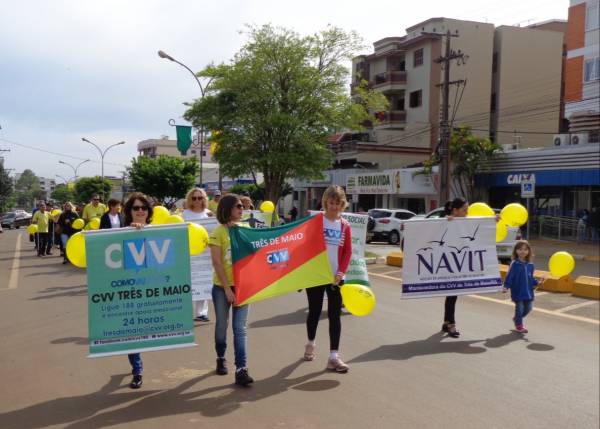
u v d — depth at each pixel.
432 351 6.57
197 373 5.69
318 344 6.83
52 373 5.70
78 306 9.26
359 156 40.28
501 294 10.55
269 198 22.91
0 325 7.87
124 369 5.84
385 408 4.78
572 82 30.91
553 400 5.05
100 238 5.08
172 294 5.22
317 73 21.94
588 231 26.03
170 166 48.25
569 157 26.20
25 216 52.69
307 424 4.43
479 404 4.92
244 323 5.41
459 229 7.53
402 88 43.94
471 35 42.41
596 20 29.56
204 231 5.96
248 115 21.41
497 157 30.00
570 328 7.93
